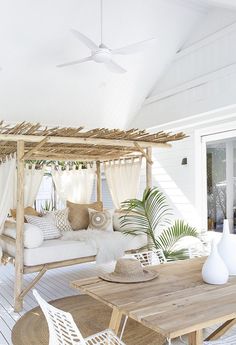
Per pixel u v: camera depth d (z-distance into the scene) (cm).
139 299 211
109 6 516
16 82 581
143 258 357
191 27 604
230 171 558
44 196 1005
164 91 665
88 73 608
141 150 531
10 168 480
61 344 198
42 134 441
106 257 489
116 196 674
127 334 338
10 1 463
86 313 397
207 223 596
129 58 612
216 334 254
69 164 776
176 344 317
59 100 641
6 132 423
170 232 532
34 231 440
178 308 194
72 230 585
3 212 485
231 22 532
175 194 657
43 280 537
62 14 502
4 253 504
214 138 588
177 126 641
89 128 725
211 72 560
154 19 564
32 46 533
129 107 717
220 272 242
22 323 371
